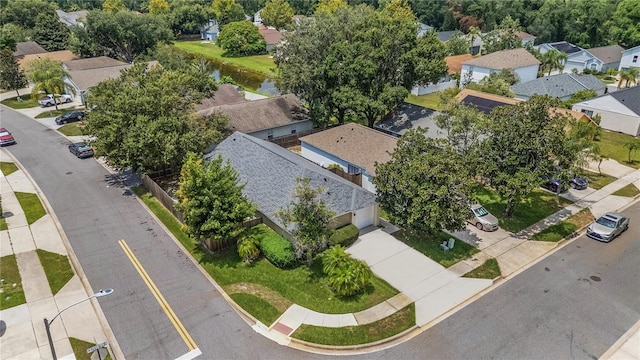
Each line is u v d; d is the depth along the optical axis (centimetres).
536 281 2275
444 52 4462
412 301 2106
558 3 9906
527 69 6494
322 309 2044
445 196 2347
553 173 2591
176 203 2580
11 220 2803
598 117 4572
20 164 3694
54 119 4919
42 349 1797
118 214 2908
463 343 1856
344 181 2856
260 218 2684
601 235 2647
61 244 2556
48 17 8425
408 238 2658
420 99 6141
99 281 2231
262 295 2128
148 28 7875
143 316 1989
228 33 9675
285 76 4322
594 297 2152
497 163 2670
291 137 4312
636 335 1902
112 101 3147
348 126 3853
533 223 2873
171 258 2434
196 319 1973
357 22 4559
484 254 2512
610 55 7762
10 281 2211
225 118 3538
